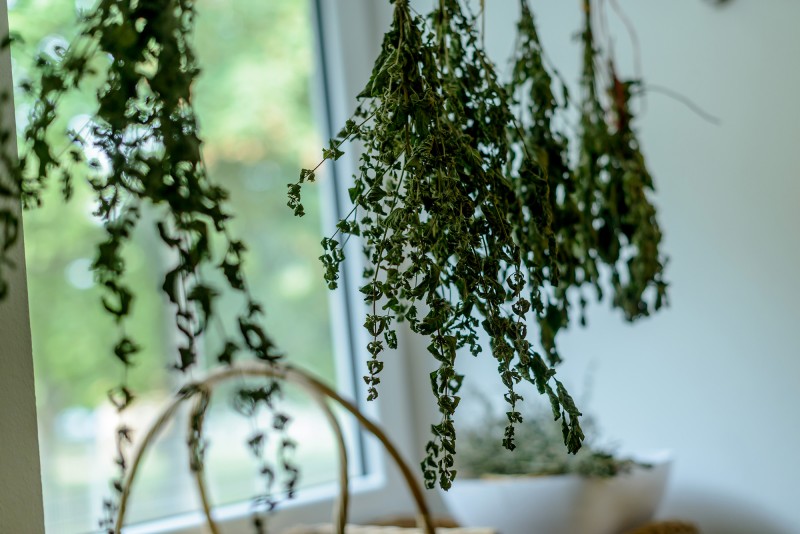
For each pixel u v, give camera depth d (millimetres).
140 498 1981
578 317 1389
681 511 1270
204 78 2678
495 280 717
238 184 2709
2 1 791
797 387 1136
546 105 993
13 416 779
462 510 1229
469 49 1330
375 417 1535
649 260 1078
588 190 1067
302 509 1401
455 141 730
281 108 2662
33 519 785
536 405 1345
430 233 696
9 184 734
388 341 673
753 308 1181
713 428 1228
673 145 1272
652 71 1295
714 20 1218
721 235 1217
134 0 671
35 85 687
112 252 648
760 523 1177
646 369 1304
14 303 784
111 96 643
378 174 708
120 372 2496
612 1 1263
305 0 1636
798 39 1128
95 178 687
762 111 1167
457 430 1348
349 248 1565
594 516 1128
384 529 1164
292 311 2551
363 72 1580
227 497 2008
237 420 2064
